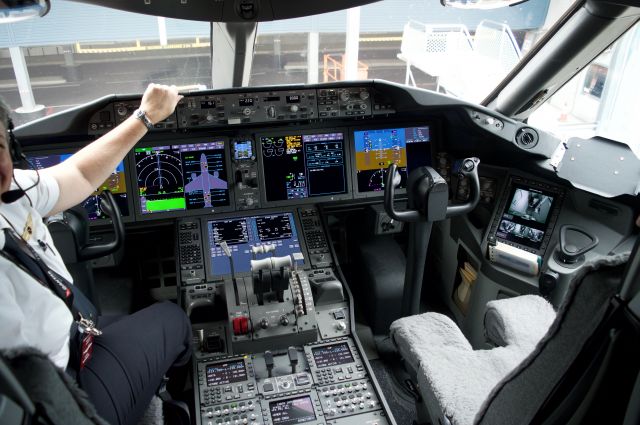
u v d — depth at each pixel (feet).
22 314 4.04
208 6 6.16
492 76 10.23
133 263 10.85
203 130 9.84
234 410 8.04
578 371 3.19
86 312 5.57
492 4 6.26
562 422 3.39
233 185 10.07
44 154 9.28
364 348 10.14
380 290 10.01
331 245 10.07
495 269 9.39
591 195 8.81
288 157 10.22
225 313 9.37
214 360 8.68
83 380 5.27
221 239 9.87
